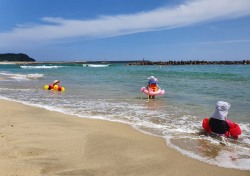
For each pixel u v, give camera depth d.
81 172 4.81
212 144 6.57
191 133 7.46
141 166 5.17
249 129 7.92
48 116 9.34
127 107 11.27
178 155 5.77
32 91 16.89
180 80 25.12
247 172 4.98
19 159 5.23
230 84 20.42
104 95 14.93
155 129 7.80
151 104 12.01
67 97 14.19
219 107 7.49
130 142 6.55
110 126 8.05
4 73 41.50
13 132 7.05
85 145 6.22
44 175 4.61
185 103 12.21
